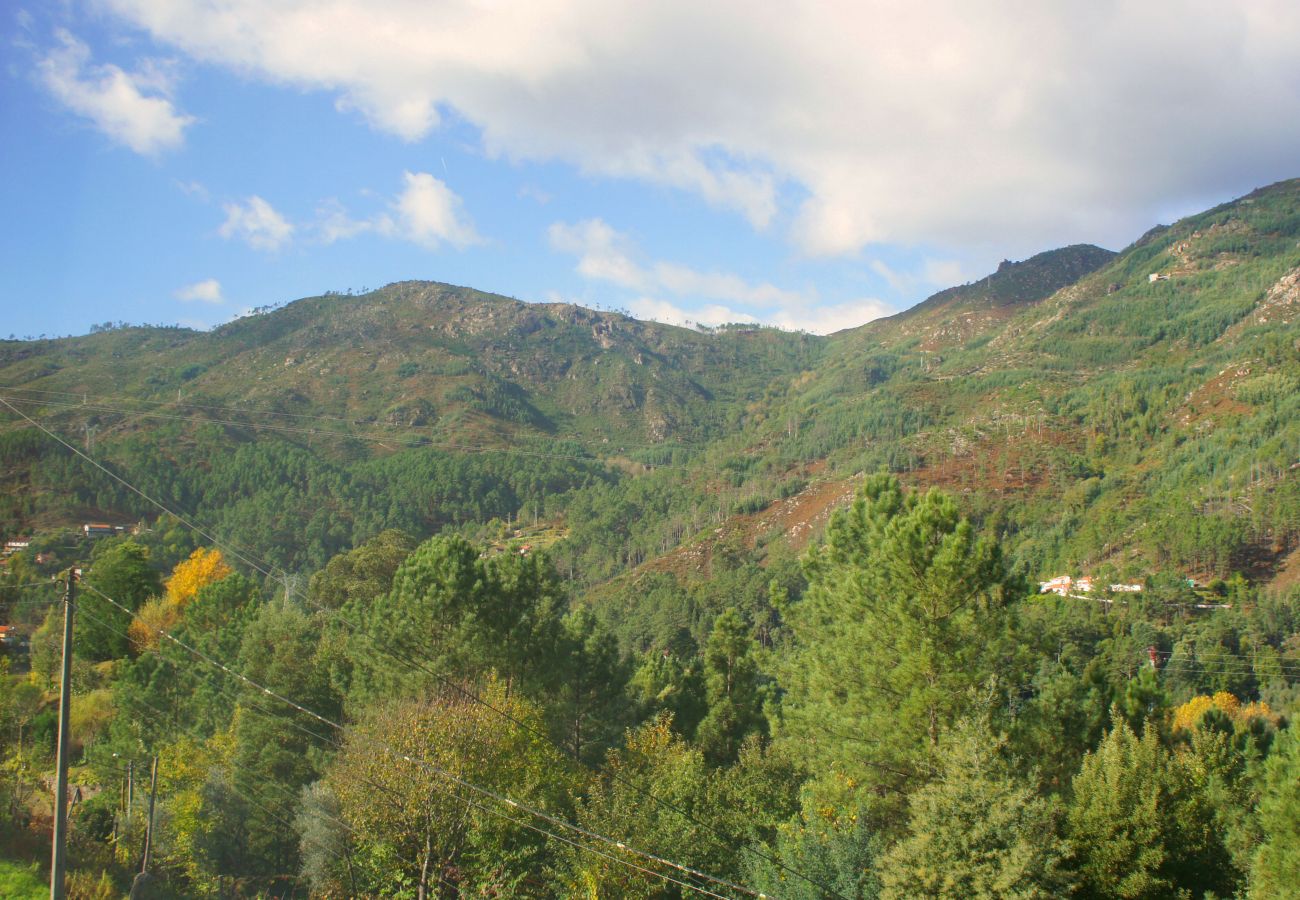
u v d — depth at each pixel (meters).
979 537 24.97
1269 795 20.03
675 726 45.94
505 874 23.34
